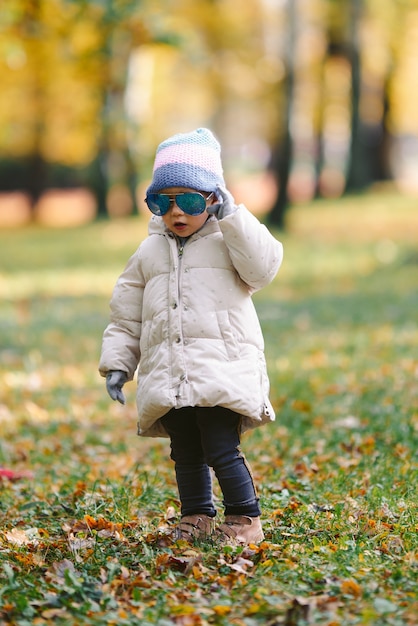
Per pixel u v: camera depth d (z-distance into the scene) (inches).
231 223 221.6
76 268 1183.6
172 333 226.1
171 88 1820.9
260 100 1868.8
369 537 232.8
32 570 219.0
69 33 622.8
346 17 1675.7
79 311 835.4
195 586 200.8
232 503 229.8
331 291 925.2
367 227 1475.1
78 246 1450.5
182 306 227.0
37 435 408.8
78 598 195.0
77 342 668.7
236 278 230.5
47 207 2377.0
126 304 237.9
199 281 227.9
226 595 193.8
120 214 2016.5
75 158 1956.2
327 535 235.5
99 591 197.0
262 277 226.1
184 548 225.1
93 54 634.2
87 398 486.6
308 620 176.1
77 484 297.6
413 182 2236.7
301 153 2711.6
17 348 647.1
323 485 288.5
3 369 569.9
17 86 1583.4
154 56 1612.9
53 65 1131.9
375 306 792.9
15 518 270.2
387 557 214.7
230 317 227.3
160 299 229.5
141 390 230.4
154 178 227.6
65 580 199.8
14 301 915.4
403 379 475.5
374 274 1040.8
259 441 368.2
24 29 626.5
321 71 1775.3
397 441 346.9
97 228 1733.5
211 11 1689.2
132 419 438.3
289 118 1440.7
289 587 196.5
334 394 454.0
